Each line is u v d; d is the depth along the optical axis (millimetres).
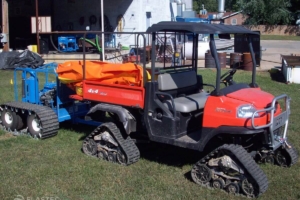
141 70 5688
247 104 4973
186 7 34656
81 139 6973
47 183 5176
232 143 5434
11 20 22891
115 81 5957
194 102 5559
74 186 5086
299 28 48812
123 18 19984
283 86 12602
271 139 4973
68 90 7223
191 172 5246
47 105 7371
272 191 5000
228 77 5895
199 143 5172
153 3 20969
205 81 12359
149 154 6305
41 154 6219
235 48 15812
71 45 18047
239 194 4879
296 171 5664
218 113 5055
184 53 6152
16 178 5320
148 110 5535
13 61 15922
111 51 16703
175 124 5375
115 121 6152
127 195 4871
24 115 7363
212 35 5027
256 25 50750
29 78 7574
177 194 4891
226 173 4996
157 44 5852
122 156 5773
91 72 6156
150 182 5230
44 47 17969
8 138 7043
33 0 23234
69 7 21375
